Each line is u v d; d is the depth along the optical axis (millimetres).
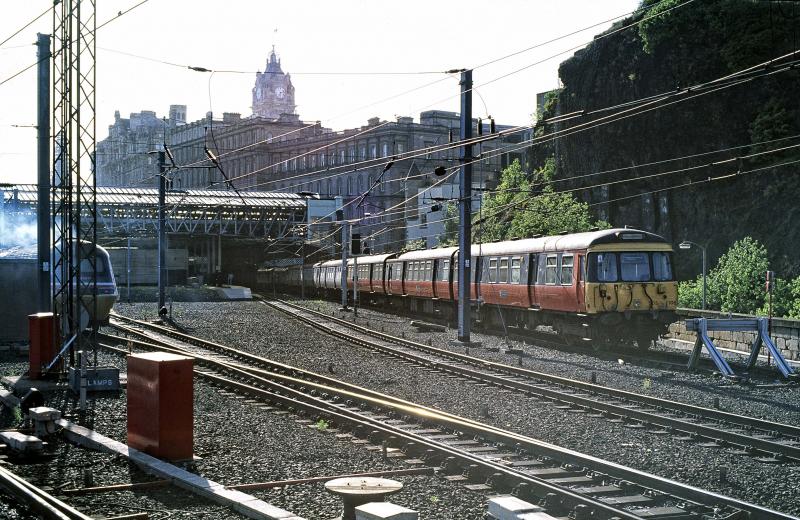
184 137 150125
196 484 10141
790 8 54844
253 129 124188
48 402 17250
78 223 19469
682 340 29891
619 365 23500
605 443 13234
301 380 19875
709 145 57750
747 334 26047
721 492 10352
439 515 9156
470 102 29234
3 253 31875
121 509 9367
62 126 20203
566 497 9469
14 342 27875
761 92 55125
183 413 11688
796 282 40312
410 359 24969
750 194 54531
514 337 32219
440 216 79625
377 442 13203
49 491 10094
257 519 8867
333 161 109688
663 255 27016
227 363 23875
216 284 85625
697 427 13805
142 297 62844
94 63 19641
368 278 52688
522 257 31234
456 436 13352
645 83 61969
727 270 44000
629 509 9164
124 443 13203
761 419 15289
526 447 12133
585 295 26391
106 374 18375
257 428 14438
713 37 57812
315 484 10477
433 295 41406
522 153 89812
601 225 56000
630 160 63031
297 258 77000
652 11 60281
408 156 26156
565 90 69875
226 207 77375
